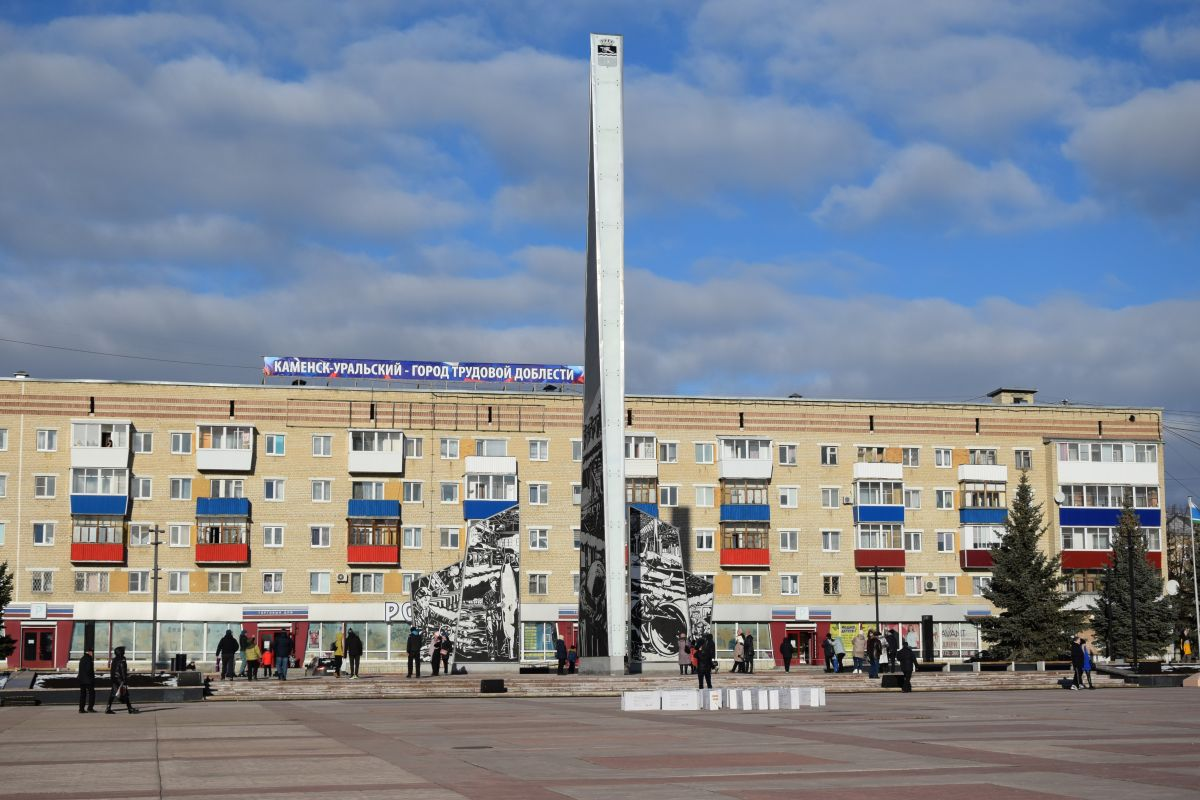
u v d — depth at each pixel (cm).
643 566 7362
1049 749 2378
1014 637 7662
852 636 9306
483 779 1934
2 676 5572
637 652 7244
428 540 8956
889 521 9438
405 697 4947
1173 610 8706
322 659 7094
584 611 6241
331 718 3553
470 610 7025
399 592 8875
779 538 9319
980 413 9725
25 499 8500
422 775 1995
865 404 9581
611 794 1739
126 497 8550
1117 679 5697
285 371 9088
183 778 1980
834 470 9462
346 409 8969
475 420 9100
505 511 7156
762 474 9275
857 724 3098
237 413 8831
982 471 9569
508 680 5419
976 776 1933
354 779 1945
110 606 8500
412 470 8994
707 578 9169
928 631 8531
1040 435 9775
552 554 9050
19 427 8550
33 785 1902
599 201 6059
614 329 5988
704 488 9269
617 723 3192
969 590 9519
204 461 8694
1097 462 9738
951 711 3659
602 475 5916
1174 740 2589
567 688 5078
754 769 2047
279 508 8800
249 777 1986
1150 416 9975
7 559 8444
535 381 9438
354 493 8900
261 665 6919
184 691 4594
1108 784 1823
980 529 9525
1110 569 8731
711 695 3816
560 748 2461
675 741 2603
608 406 5931
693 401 9331
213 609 8612
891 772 1994
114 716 3731
